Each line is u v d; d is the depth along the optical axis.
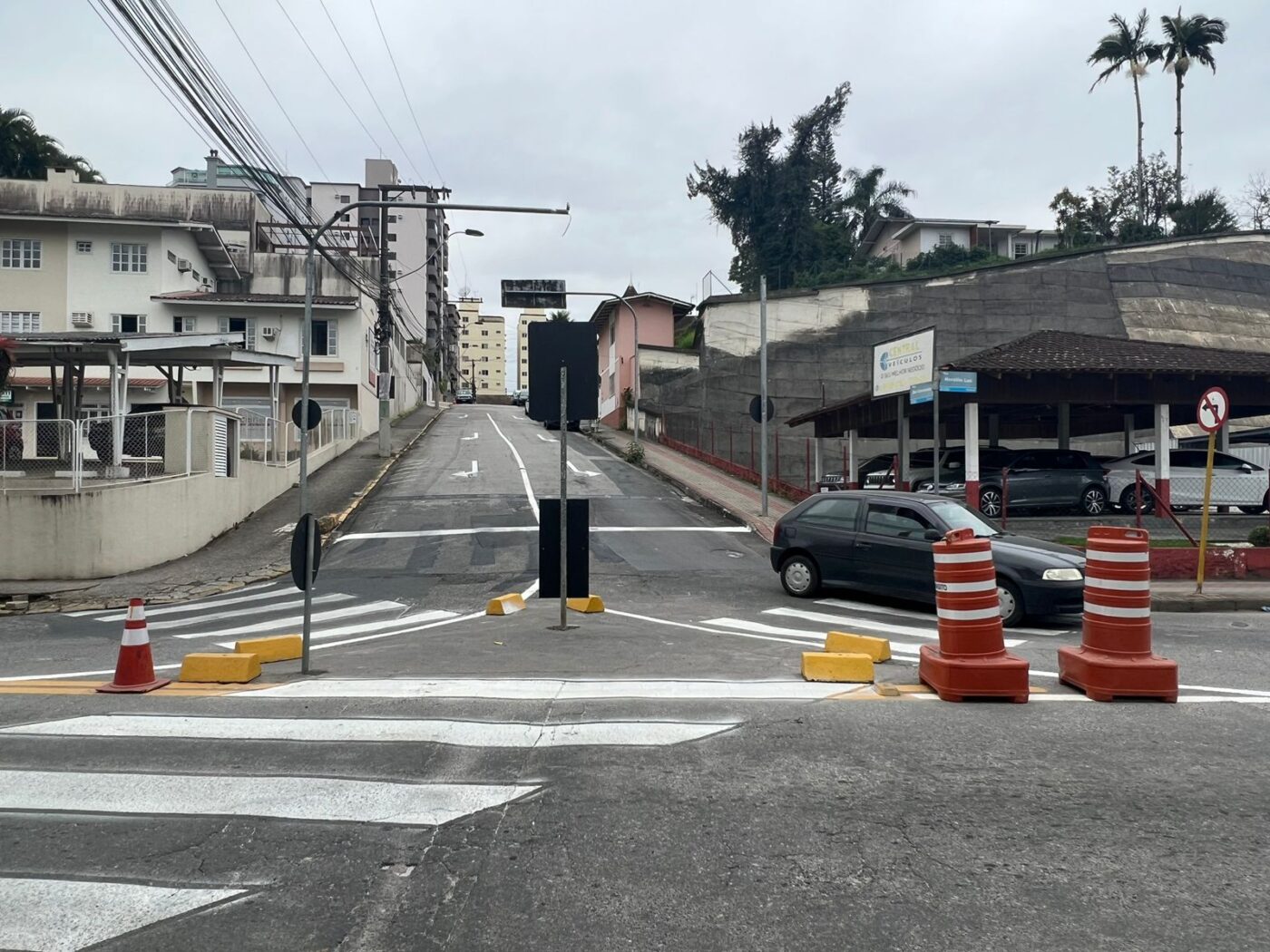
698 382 42.81
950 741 6.16
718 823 4.77
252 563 18.94
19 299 39.03
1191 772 5.56
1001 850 4.48
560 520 11.20
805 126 60.41
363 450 38.00
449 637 10.83
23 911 3.87
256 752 5.93
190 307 41.66
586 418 10.87
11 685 8.16
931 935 3.68
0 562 17.19
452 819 4.82
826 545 13.94
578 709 6.95
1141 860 4.38
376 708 7.01
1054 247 62.25
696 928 3.72
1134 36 59.16
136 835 4.64
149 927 3.74
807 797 5.14
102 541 17.44
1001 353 21.67
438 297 106.19
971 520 12.93
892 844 4.53
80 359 22.12
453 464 34.09
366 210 88.94
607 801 5.07
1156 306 43.25
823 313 42.12
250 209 46.78
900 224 66.38
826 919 3.79
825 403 41.31
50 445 18.14
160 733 6.36
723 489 29.02
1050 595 11.53
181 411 20.19
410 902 3.93
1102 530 7.69
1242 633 11.27
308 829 4.70
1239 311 44.56
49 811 4.95
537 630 11.15
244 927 3.74
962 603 7.43
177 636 12.05
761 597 14.63
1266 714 6.91
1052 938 3.65
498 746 6.02
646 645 10.13
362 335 44.53
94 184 41.53
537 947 3.57
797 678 8.19
